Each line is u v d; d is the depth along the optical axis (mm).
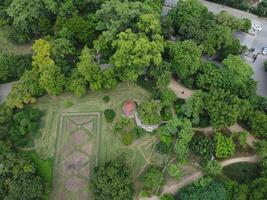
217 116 96562
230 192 88625
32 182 89062
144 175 93312
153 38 107125
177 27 120188
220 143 94750
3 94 109625
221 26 115562
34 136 101250
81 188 93312
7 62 110250
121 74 105875
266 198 86250
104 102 107000
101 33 117062
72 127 103188
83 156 98312
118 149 98875
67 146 99938
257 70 115375
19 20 115500
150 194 91562
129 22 111375
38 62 107188
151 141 99875
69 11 120562
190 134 95750
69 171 95875
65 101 107375
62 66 109625
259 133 97438
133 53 102125
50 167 96125
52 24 123188
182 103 105375
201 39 113875
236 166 95625
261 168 93500
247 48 118375
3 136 98750
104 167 90750
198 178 93750
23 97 103250
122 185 87125
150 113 98938
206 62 111062
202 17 120000
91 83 103625
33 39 122500
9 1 125688
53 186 93562
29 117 101812
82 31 114375
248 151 98000
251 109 100375
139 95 108062
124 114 104250
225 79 104000
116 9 111562
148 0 119562
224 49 114438
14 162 92250
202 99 100375
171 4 131875
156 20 109375
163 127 98125
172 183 93188
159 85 104250
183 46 106188
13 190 88000
